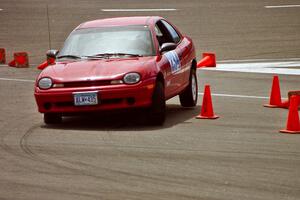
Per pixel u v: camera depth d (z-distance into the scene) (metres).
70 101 30.95
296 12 74.81
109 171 23.28
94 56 32.81
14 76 49.69
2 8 79.69
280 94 38.78
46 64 52.94
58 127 31.55
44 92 31.22
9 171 23.56
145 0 83.81
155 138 28.56
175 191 20.75
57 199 20.11
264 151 26.09
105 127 31.22
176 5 79.75
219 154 25.61
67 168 23.81
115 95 30.59
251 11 75.81
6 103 38.91
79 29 34.53
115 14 74.75
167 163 24.33
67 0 84.69
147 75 30.88
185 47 36.12
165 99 32.38
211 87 43.62
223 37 63.91
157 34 34.38
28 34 67.38
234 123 31.89
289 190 20.77
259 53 57.22
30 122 33.03
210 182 21.75
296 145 27.09
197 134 29.38
